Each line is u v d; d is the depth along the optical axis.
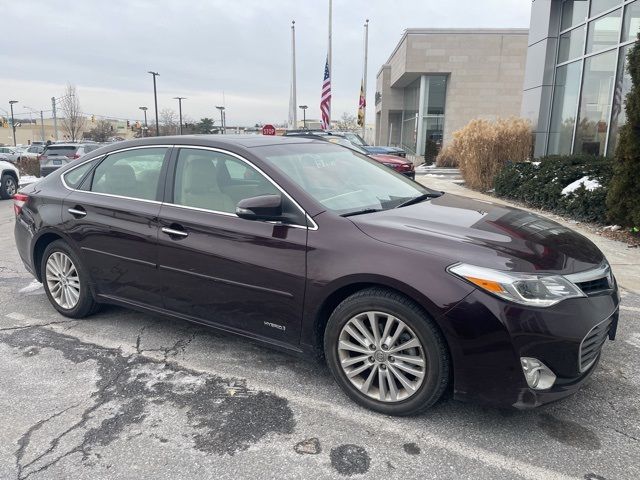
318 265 3.01
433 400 2.82
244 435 2.81
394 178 4.20
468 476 2.47
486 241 2.87
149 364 3.65
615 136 10.85
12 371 3.56
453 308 2.62
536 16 14.16
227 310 3.46
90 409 3.08
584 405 3.07
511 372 2.60
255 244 3.25
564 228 3.48
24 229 4.63
